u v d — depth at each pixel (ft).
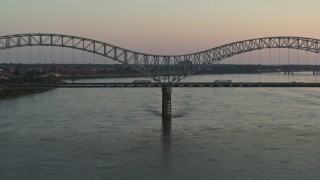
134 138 274.16
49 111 418.51
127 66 524.11
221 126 319.68
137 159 221.25
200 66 561.43
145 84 412.36
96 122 340.39
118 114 392.68
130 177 191.52
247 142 260.83
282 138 272.72
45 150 239.91
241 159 220.23
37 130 301.84
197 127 315.58
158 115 386.11
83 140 267.18
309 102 515.09
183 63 553.64
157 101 531.50
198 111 414.62
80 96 625.82
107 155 229.45
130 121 346.74
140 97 602.85
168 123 336.08
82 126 319.88
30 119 358.43
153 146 250.57
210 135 283.59
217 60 566.36
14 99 569.23
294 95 645.92
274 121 344.90
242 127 314.76
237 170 201.36
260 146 249.55
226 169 203.00
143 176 192.95
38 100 552.00
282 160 218.18
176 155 229.04
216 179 188.85
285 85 420.36
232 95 635.66
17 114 394.32
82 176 192.85
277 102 513.86
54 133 290.35
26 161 216.74
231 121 344.90
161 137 277.44
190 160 219.00
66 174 195.52
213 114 390.42
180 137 276.82
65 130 302.25
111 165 210.18
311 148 244.01
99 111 416.67
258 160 218.38
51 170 201.67
